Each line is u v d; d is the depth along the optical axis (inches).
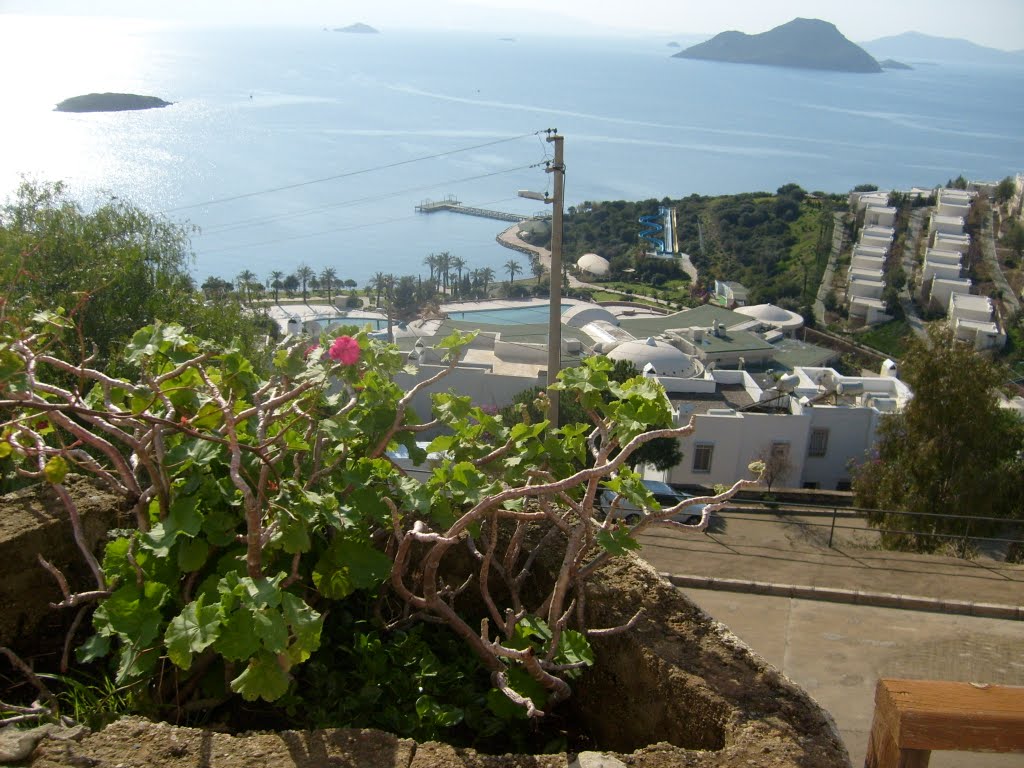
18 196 488.4
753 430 1018.1
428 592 108.1
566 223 4456.2
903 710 69.9
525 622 110.3
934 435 601.0
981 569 306.2
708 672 103.3
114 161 6550.2
